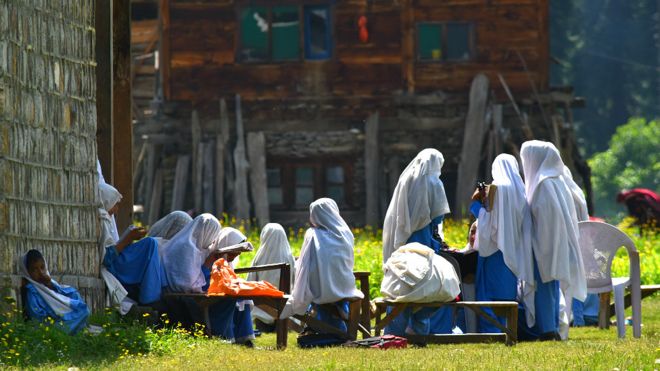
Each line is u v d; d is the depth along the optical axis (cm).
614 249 4269
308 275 3900
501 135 9638
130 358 3281
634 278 4216
